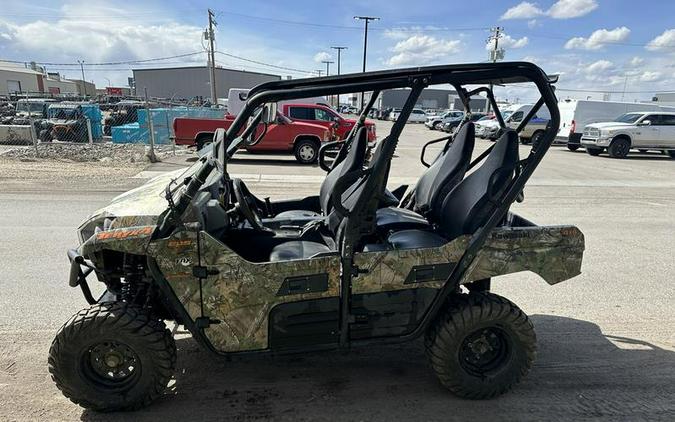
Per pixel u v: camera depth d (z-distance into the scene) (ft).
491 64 8.56
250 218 10.53
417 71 8.47
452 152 11.29
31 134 48.98
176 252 8.13
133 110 80.28
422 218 11.53
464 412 9.15
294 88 8.74
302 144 45.37
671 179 40.75
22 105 90.74
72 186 29.94
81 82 288.10
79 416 8.77
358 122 12.58
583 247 9.70
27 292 13.97
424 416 9.00
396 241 9.91
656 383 10.24
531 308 13.97
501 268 9.35
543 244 9.46
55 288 14.28
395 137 8.45
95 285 14.56
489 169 9.40
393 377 10.31
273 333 8.75
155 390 8.81
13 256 16.92
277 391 9.70
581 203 29.14
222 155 8.54
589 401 9.56
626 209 27.73
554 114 8.80
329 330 8.95
